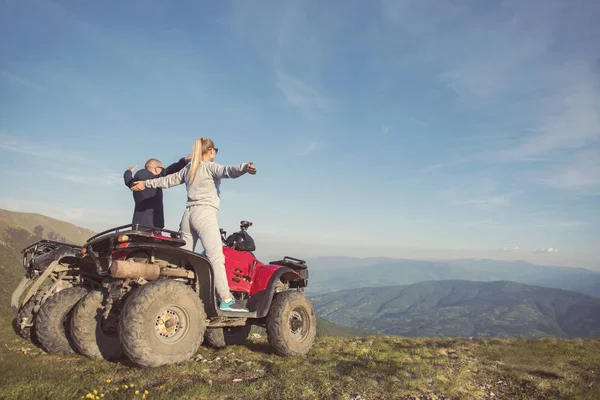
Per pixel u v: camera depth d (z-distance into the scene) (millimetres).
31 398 3271
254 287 6570
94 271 6281
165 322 4844
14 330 6469
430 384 5133
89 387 3809
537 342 9117
